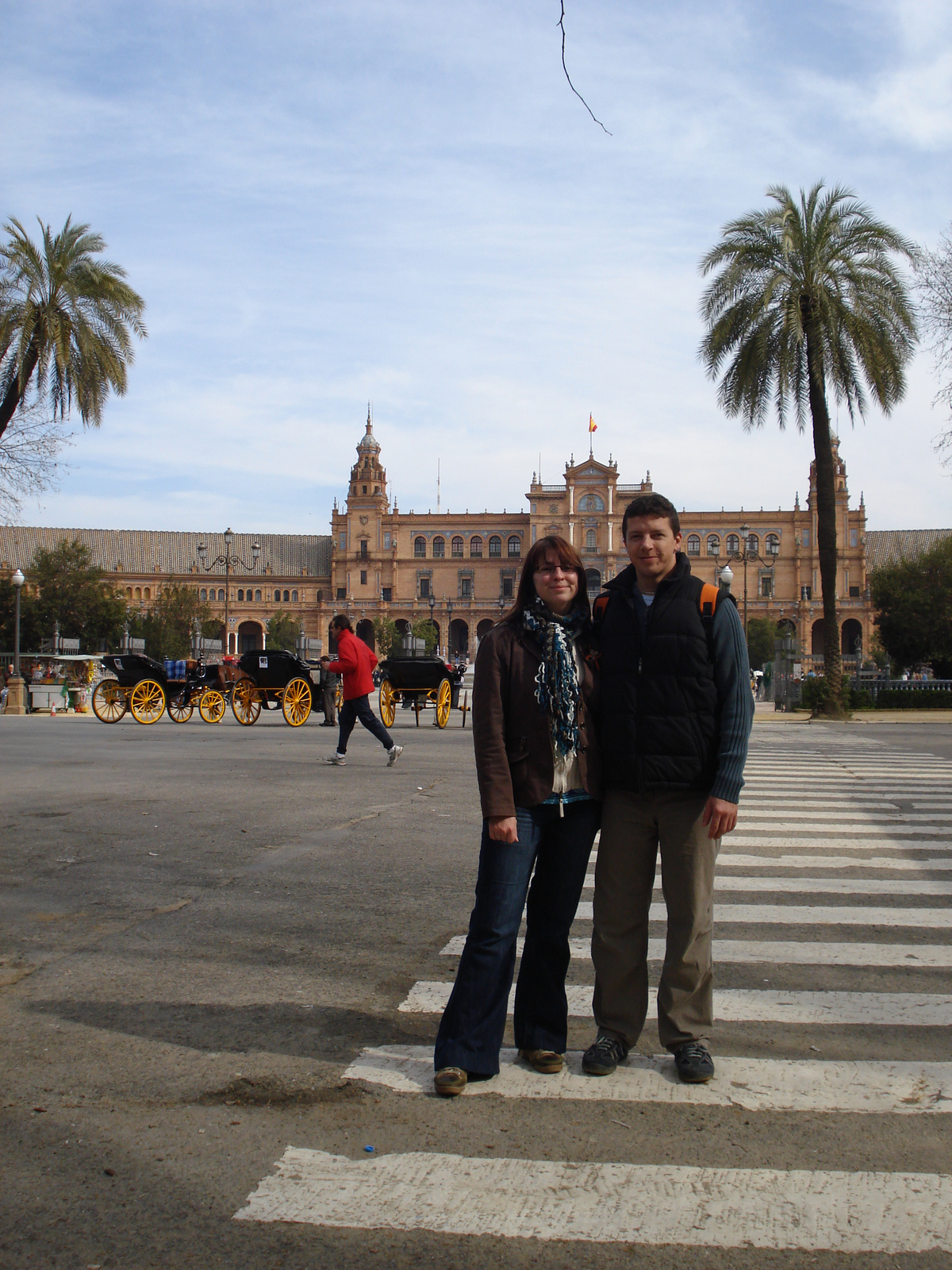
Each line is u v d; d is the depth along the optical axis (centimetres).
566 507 11581
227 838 981
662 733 448
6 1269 310
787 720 3172
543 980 464
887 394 2881
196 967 601
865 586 11531
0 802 1191
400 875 838
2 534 12500
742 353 2975
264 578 12888
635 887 465
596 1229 333
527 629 459
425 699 2762
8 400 2852
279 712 3108
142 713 2497
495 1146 388
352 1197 351
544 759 449
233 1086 437
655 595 459
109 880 812
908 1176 367
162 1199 349
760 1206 347
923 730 2692
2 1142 388
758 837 1036
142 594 12531
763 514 11744
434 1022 514
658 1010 465
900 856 948
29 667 4391
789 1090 440
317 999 547
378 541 12500
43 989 561
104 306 2997
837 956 639
